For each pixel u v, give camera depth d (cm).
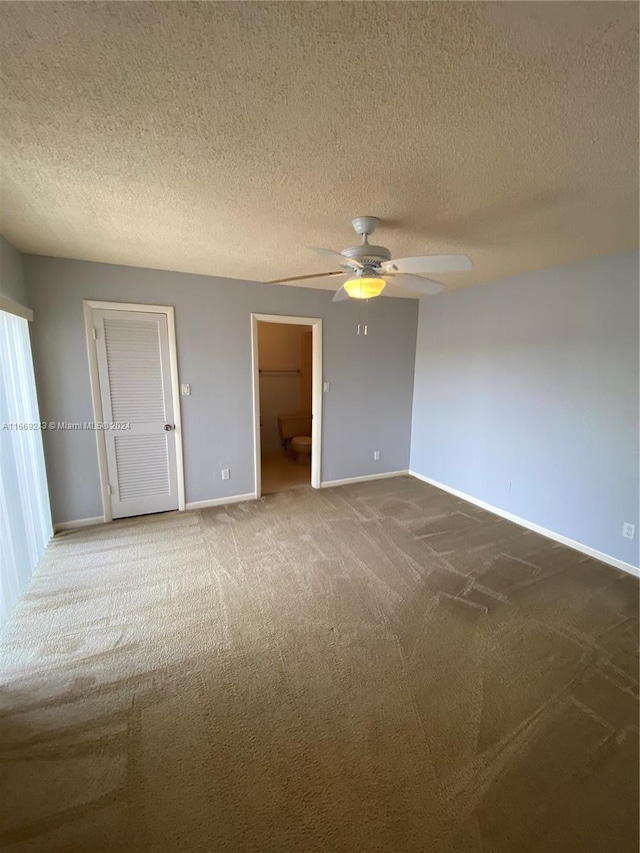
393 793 134
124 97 118
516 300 350
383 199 189
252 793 133
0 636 206
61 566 277
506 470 371
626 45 96
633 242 250
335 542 319
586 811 130
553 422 324
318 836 122
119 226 231
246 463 411
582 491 305
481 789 136
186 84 112
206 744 150
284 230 235
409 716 164
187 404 372
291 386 666
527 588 257
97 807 129
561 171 160
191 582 259
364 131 135
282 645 203
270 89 114
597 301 287
